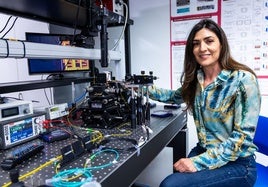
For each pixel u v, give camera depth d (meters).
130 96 1.39
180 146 2.05
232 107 1.14
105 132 1.25
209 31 1.16
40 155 0.97
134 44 2.39
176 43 2.23
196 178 1.06
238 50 2.02
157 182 2.12
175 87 2.29
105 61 1.56
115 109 1.39
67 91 2.55
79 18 1.72
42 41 1.84
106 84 1.50
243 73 1.12
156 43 2.31
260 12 1.91
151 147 1.13
